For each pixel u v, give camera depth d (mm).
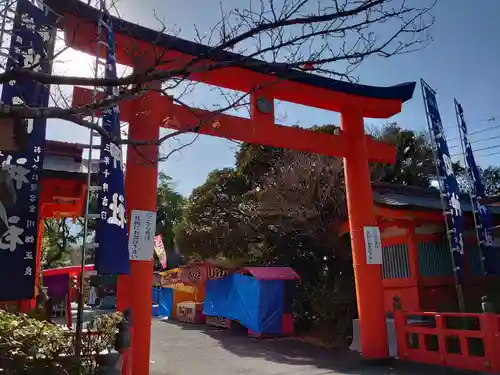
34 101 5625
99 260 6125
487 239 12055
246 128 9586
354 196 11039
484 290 13102
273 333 14883
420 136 24141
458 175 25750
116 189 6449
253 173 19734
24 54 5375
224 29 5070
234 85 9594
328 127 19484
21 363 5066
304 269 16578
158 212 35562
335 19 3385
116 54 7223
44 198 8656
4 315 6066
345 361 10508
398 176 23375
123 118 8125
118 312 6875
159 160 4172
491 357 8469
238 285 16172
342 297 14195
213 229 18625
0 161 6027
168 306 24953
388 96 11508
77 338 5438
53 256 28766
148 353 7422
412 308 12391
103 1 4316
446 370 9062
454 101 13297
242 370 9750
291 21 3312
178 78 4645
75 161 9117
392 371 9289
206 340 14570
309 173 15188
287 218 15781
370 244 10703
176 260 34781
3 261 5742
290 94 10336
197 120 8469
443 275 12898
